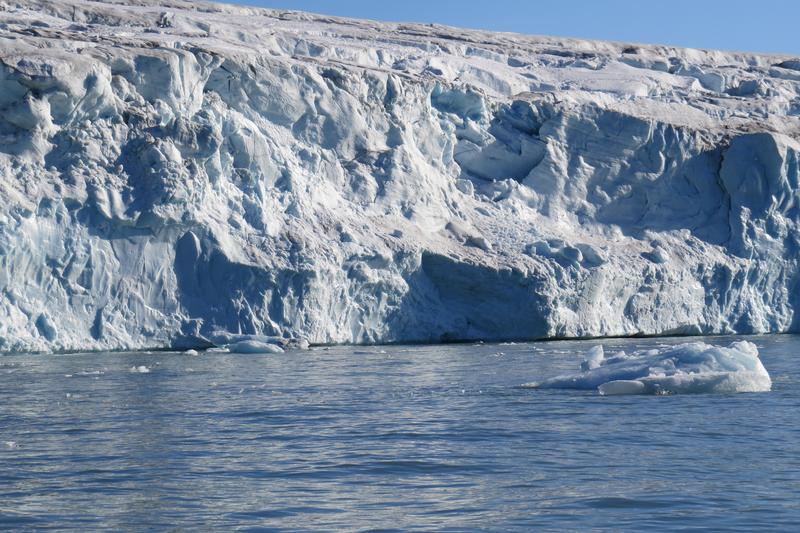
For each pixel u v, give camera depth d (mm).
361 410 20219
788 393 22578
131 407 20453
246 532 11289
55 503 12492
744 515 11938
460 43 60250
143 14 49906
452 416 19391
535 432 17516
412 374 27406
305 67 41625
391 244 39750
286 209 38906
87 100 34438
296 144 40969
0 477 13867
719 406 20531
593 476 14062
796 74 66188
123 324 34062
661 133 49375
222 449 15906
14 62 32875
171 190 34469
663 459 15195
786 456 15383
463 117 48312
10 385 24141
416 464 14859
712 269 46688
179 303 35031
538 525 11562
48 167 33812
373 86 44094
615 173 48938
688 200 49375
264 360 31562
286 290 36656
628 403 21047
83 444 16250
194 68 37719
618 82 56844
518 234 44469
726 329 46969
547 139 48438
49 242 32844
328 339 37938
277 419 18984
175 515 11961
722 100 57938
